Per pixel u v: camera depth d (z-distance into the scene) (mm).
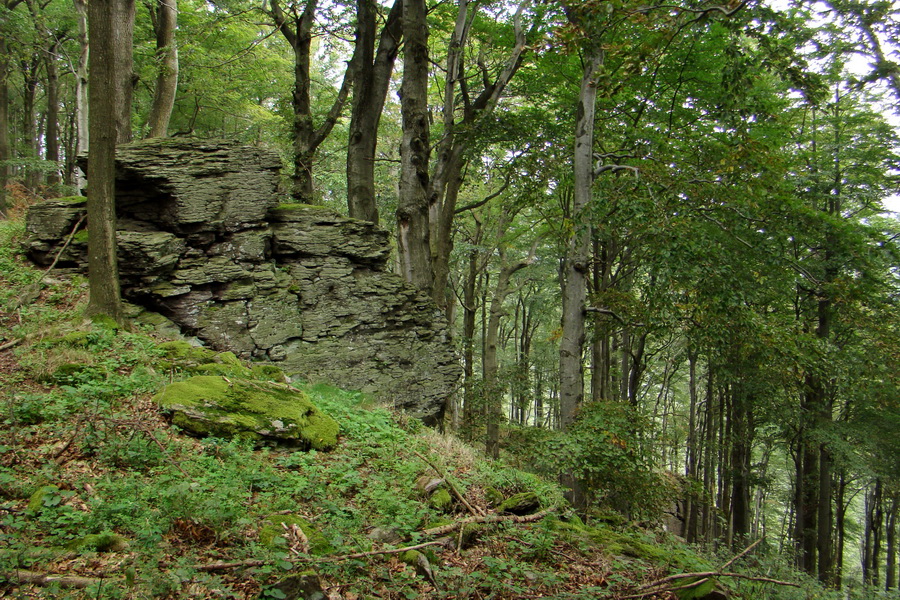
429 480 6875
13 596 3479
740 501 21891
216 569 4199
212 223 10812
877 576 24625
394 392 11758
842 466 18125
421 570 4914
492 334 20000
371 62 15492
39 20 20812
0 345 8070
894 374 14664
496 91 16875
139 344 8656
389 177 28125
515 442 17688
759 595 6301
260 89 24969
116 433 6020
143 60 21250
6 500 4797
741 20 10352
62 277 10453
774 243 13391
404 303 12547
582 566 5969
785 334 11055
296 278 11586
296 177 17062
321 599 4020
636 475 11000
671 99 16172
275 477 5965
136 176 10570
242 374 8836
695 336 11305
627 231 13039
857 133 18141
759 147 11086
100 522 4512
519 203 18188
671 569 6152
